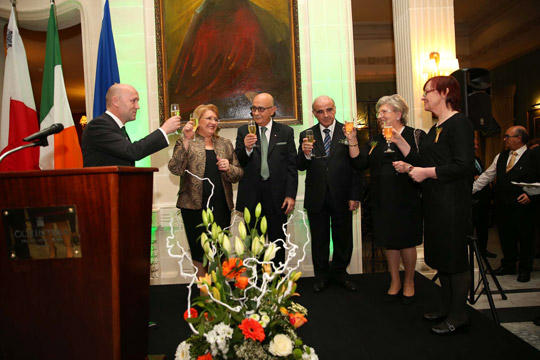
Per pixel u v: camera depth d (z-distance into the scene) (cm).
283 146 328
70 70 858
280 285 162
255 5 405
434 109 246
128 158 215
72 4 437
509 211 426
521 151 427
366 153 317
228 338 142
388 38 918
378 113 291
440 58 414
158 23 400
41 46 641
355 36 916
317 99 320
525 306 330
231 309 144
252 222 325
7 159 366
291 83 405
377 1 788
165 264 409
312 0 411
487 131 406
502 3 809
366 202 635
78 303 138
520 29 792
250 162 327
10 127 370
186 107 405
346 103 412
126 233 146
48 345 139
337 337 238
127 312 146
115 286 137
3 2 445
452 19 419
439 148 237
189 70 405
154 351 229
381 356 211
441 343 223
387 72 920
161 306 311
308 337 239
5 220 139
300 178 412
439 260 232
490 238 691
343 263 331
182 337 249
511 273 441
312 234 332
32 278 139
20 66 377
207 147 316
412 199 283
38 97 860
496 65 910
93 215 137
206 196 306
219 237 154
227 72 406
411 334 238
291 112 405
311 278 372
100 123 221
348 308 285
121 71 409
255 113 322
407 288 291
